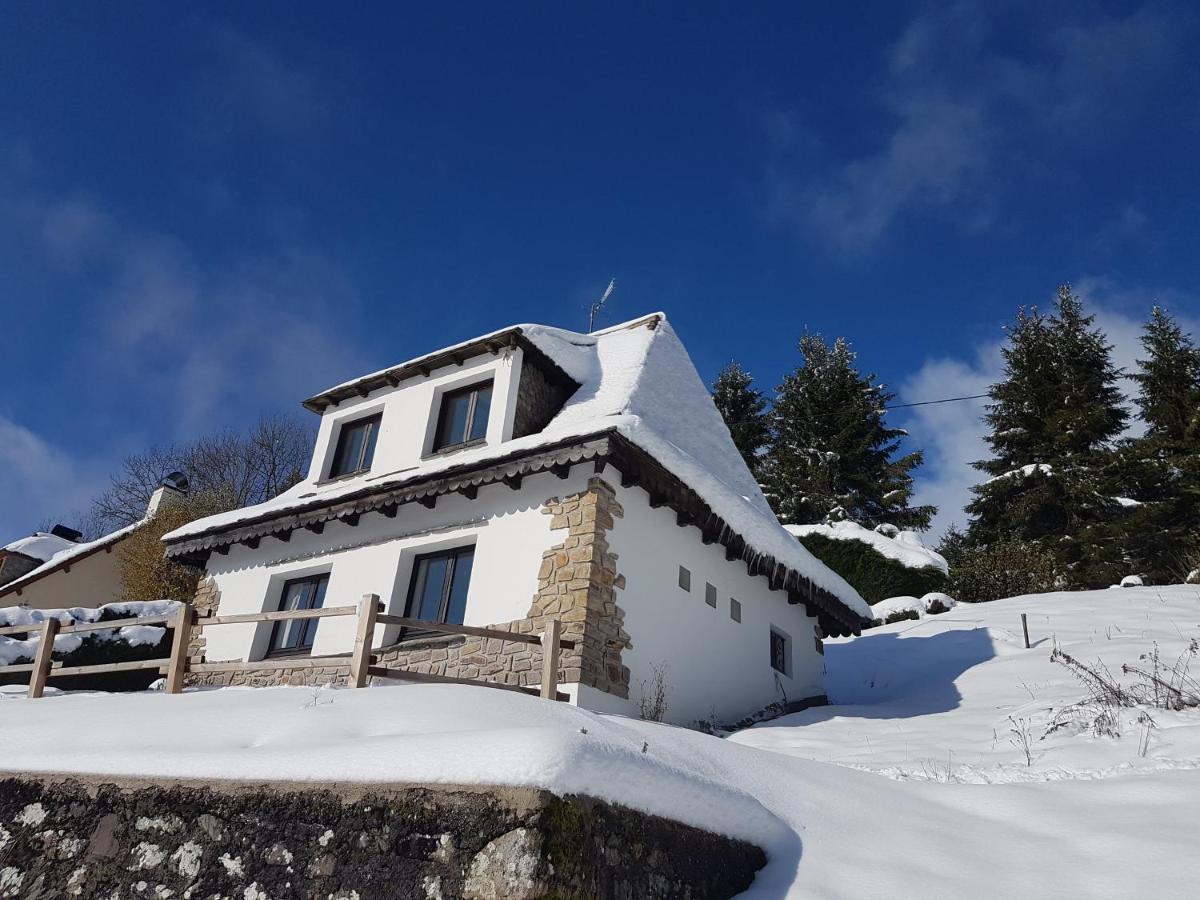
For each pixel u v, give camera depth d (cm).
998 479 2731
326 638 1081
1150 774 506
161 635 1298
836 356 3300
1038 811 462
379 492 1058
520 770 343
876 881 390
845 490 3005
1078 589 2173
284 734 446
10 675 1208
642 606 953
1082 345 2922
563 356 1238
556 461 919
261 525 1187
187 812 418
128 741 478
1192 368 2808
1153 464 2542
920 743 766
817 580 1225
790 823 454
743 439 3284
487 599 957
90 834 443
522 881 318
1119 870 379
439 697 467
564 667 854
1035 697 929
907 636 1512
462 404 1227
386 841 359
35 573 1994
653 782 387
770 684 1173
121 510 3194
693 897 382
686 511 1012
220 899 388
